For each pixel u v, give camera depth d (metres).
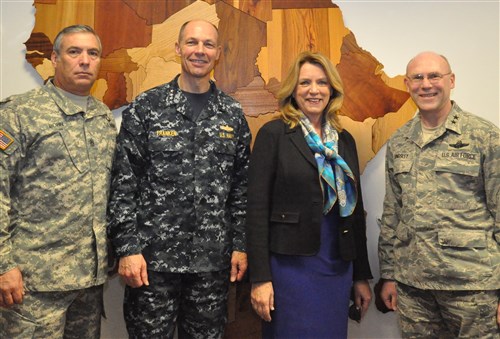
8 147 1.44
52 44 2.02
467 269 1.51
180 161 1.61
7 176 1.43
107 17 2.02
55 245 1.48
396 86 2.05
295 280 1.52
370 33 2.07
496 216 1.52
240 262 1.65
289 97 1.66
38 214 1.47
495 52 2.06
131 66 2.02
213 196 1.63
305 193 1.53
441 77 1.59
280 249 1.51
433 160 1.62
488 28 2.07
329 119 1.69
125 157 1.57
